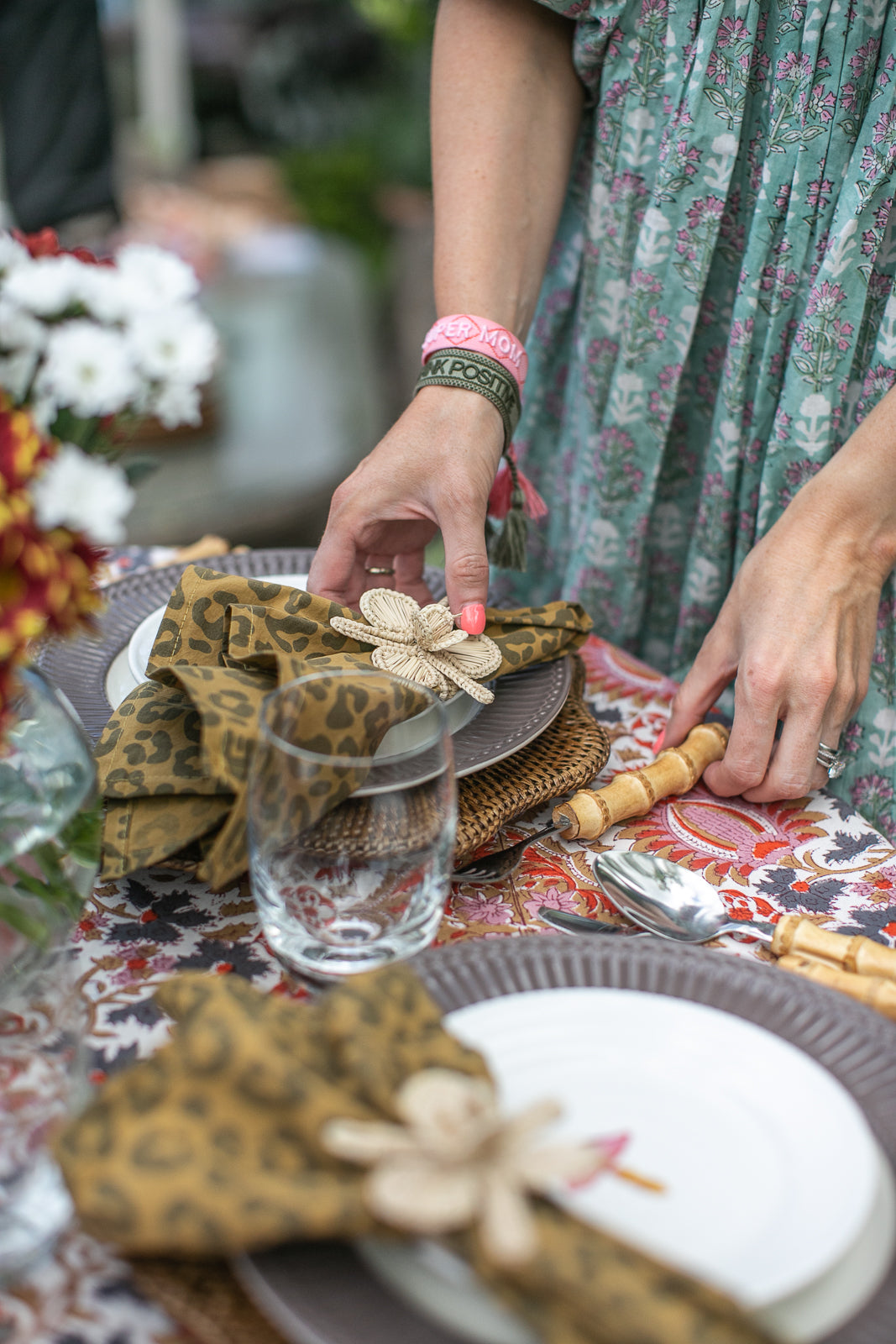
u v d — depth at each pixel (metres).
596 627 1.06
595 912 0.61
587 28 0.88
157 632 0.73
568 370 1.07
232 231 5.25
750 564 0.76
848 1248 0.35
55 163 2.54
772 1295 0.33
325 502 3.08
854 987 0.51
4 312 0.40
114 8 6.03
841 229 0.82
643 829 0.69
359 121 6.27
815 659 0.70
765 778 0.71
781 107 0.83
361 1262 0.36
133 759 0.59
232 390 3.81
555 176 0.93
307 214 5.77
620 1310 0.31
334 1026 0.39
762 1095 0.41
